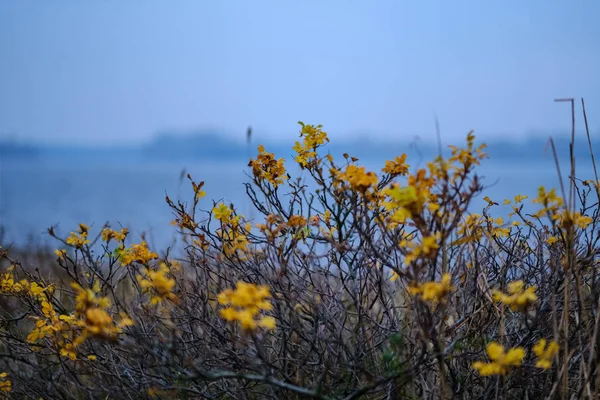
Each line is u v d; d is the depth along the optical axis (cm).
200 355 274
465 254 287
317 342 272
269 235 256
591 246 262
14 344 298
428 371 272
